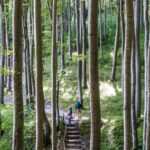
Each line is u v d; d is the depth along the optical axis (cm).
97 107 817
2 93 2481
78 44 2672
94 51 812
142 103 2366
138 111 2058
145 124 1622
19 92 949
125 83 959
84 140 2069
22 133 952
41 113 1227
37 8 1217
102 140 1970
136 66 2053
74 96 2834
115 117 2225
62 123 2242
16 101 947
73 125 2209
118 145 1894
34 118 2144
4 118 2083
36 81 1229
